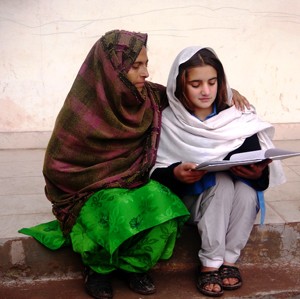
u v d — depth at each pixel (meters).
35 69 3.96
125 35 2.25
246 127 2.39
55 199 2.44
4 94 3.97
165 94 2.51
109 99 2.27
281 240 2.73
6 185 3.24
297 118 4.43
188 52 2.29
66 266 2.50
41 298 2.35
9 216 2.74
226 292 2.41
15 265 2.47
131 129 2.31
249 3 4.15
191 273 2.57
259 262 2.73
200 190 2.33
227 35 4.18
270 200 3.06
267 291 2.46
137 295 2.36
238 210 2.37
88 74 2.30
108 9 3.94
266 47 4.27
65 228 2.38
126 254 2.26
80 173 2.33
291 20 4.25
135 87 2.24
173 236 2.26
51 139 2.36
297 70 4.38
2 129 4.05
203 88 2.28
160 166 2.36
